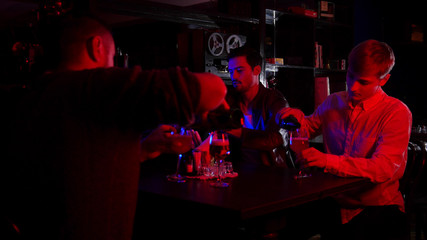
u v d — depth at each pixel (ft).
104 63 3.62
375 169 5.64
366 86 6.32
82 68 3.51
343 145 7.02
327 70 16.29
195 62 11.35
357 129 6.66
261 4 13.03
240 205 4.04
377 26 18.34
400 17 18.42
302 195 4.55
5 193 3.33
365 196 6.35
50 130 3.06
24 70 7.52
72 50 3.47
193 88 2.96
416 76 19.25
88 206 3.07
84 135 3.04
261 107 8.13
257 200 4.27
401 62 18.83
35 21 7.87
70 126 3.03
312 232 7.33
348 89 6.68
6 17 11.76
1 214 3.39
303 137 5.95
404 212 6.69
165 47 13.23
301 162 5.78
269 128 7.63
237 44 11.87
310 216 7.31
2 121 3.50
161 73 3.02
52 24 3.58
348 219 6.57
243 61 7.99
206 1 13.75
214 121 4.00
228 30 12.96
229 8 12.46
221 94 3.09
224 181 5.44
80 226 3.05
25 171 3.14
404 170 6.51
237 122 4.17
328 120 7.25
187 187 5.04
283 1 14.74
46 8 7.48
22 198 3.18
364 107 6.52
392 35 18.30
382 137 6.15
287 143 7.99
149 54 13.51
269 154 7.45
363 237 6.44
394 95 18.80
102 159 3.10
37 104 3.18
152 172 6.26
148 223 6.79
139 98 2.93
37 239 3.17
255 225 5.08
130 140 3.22
